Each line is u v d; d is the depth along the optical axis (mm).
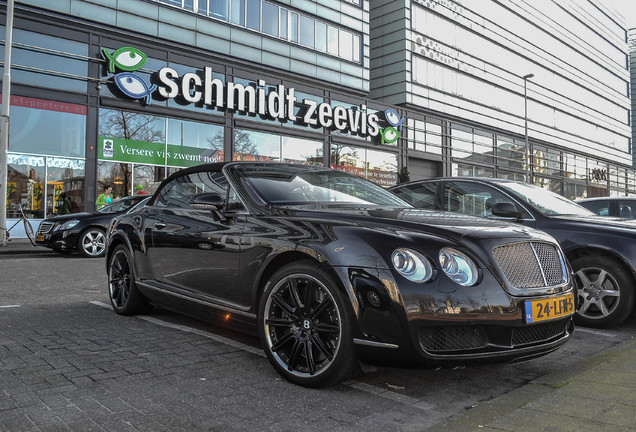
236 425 2344
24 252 12391
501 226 3156
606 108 49250
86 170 16125
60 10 15688
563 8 42719
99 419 2363
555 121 40906
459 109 31125
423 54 28953
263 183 3756
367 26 25984
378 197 4094
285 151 21797
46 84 15406
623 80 53312
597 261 4574
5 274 7973
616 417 2271
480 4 33281
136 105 17203
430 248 2717
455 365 2629
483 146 33312
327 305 2789
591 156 46375
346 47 24938
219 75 19672
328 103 23797
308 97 23062
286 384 2938
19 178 14867
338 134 24047
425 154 28953
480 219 3340
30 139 15094
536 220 4910
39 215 15219
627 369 3008
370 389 2895
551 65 40500
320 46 23672
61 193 15641
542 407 2430
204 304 3693
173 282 4086
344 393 2818
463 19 31797
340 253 2771
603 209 7301
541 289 2895
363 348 2652
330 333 2809
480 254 2779
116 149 16797
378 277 2623
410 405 2660
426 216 3262
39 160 15227
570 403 2467
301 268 2904
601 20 49031
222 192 3852
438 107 29656
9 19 13328
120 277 4949
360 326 2643
